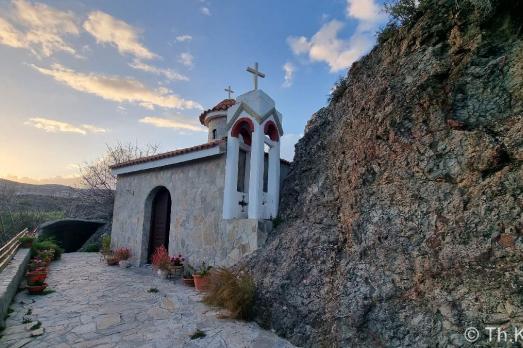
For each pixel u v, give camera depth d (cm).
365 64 676
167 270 862
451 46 468
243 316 552
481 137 379
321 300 495
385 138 506
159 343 452
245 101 835
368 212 498
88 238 1828
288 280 555
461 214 378
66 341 454
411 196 443
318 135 810
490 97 393
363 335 413
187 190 949
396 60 560
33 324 513
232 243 779
